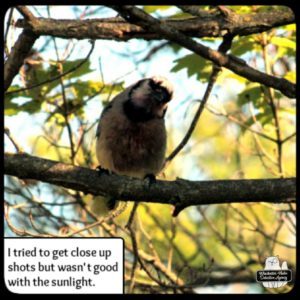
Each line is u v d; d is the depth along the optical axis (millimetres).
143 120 10820
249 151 12898
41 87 11273
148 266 13070
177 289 11844
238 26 9461
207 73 11781
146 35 9375
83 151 12641
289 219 12281
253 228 13977
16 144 9594
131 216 11141
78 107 11602
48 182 9086
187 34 9477
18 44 9172
